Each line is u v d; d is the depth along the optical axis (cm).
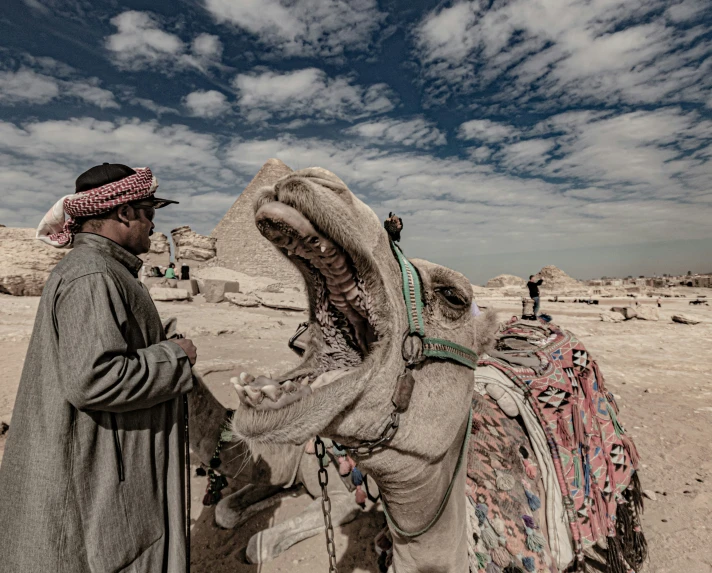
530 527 217
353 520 352
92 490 157
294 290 2970
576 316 2131
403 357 141
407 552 176
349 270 132
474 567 208
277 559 316
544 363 273
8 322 982
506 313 2255
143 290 189
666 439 534
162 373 170
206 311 1338
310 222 118
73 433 156
